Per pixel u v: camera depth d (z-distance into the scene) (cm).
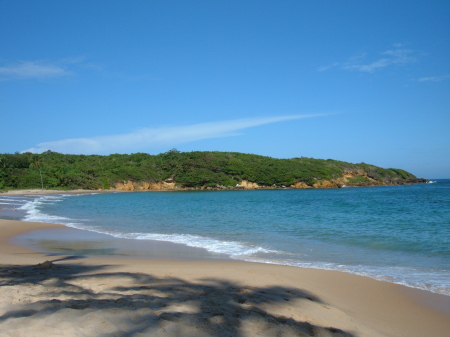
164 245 1375
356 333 516
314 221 2231
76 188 8156
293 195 6328
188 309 518
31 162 8444
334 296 725
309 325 512
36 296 568
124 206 3819
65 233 1716
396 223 2038
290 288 754
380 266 1012
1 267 905
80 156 10781
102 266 965
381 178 10912
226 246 1348
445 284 817
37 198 5472
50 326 410
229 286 741
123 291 639
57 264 1005
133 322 440
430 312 644
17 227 1911
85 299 556
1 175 7531
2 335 381
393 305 679
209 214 2814
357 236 1570
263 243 1421
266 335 444
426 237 1503
